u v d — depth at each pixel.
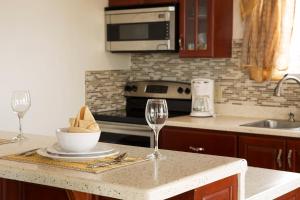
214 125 3.66
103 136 4.25
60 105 4.10
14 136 2.50
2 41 3.60
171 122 3.87
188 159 1.86
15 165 1.75
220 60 4.29
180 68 4.53
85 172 1.63
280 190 1.95
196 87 4.14
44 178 1.63
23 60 3.77
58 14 4.04
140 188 1.42
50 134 4.02
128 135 4.09
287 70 3.92
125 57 4.79
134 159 1.84
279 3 3.84
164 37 4.21
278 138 3.41
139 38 4.34
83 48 4.29
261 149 3.49
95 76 4.44
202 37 4.07
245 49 4.01
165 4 4.18
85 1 4.29
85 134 1.82
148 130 3.96
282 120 3.95
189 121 3.86
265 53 3.90
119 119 4.13
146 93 4.64
